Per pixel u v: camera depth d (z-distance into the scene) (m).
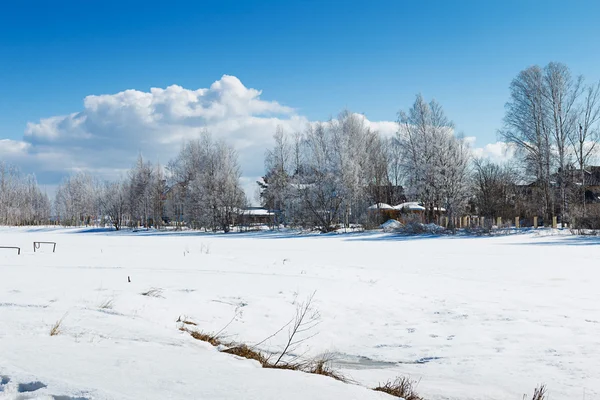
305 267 15.99
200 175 59.75
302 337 8.13
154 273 12.91
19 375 3.46
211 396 3.49
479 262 19.02
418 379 5.98
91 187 101.94
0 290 9.19
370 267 17.22
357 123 56.94
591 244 27.30
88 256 19.25
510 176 51.53
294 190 50.56
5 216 98.50
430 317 9.60
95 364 4.14
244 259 18.61
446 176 43.03
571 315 9.28
